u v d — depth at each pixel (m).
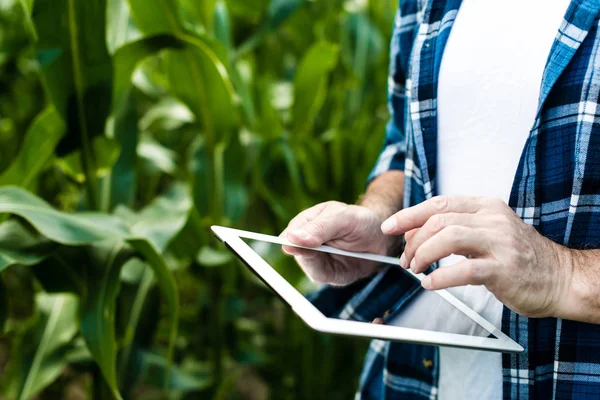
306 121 1.59
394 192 0.85
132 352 1.20
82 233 0.90
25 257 0.91
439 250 0.55
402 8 0.83
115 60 1.07
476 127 0.70
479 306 0.70
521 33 0.67
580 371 0.66
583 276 0.59
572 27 0.62
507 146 0.69
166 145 1.78
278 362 1.79
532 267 0.57
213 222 1.36
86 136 1.05
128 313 1.12
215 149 1.30
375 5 1.88
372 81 1.83
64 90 1.01
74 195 1.46
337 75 1.82
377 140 1.67
